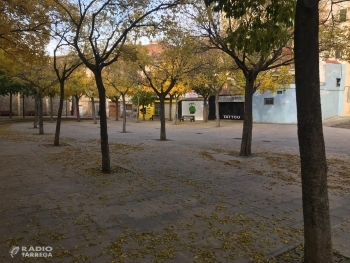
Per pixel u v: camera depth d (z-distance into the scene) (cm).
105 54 896
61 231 440
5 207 541
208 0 419
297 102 313
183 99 3878
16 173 810
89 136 1853
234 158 1077
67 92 2773
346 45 1002
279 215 519
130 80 1875
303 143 314
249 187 696
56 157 1062
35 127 2405
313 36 298
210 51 1611
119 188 674
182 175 806
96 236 425
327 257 318
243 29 469
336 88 3044
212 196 624
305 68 302
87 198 600
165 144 1485
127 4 818
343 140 1662
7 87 2705
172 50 1300
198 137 1878
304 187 322
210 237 426
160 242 408
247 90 1102
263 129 2430
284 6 456
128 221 482
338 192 664
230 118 3584
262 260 362
